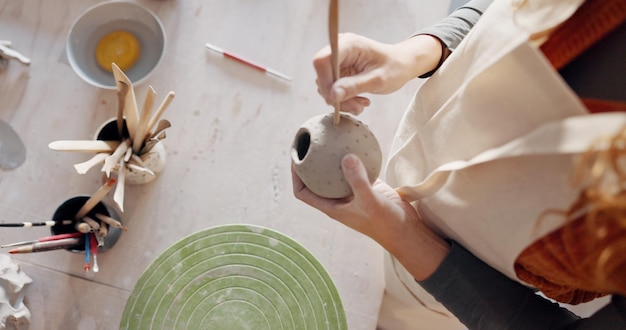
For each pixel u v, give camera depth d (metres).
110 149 0.73
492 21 0.54
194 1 0.91
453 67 0.59
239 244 0.80
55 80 0.86
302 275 0.80
